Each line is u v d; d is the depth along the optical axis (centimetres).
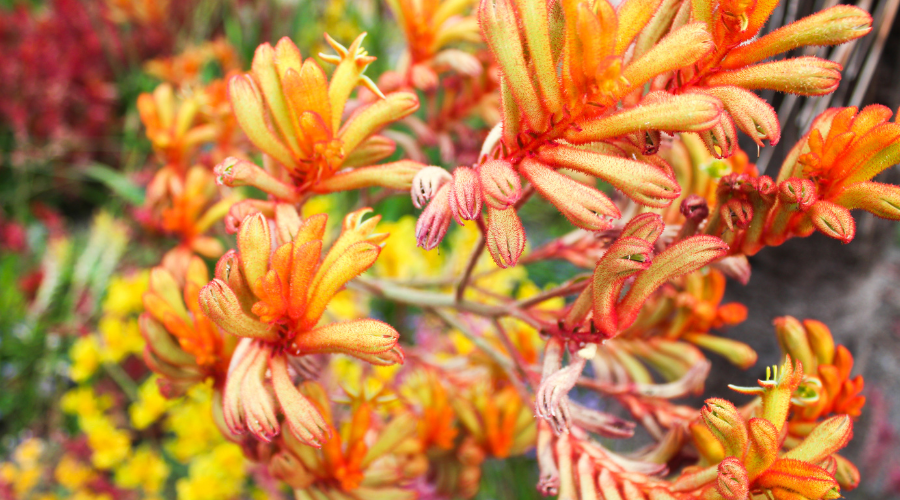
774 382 33
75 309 91
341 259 33
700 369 43
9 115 108
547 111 31
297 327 34
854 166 33
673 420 43
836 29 32
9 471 83
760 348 59
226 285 32
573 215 30
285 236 36
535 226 107
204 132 54
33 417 91
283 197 37
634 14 30
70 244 99
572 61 30
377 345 33
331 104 36
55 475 84
